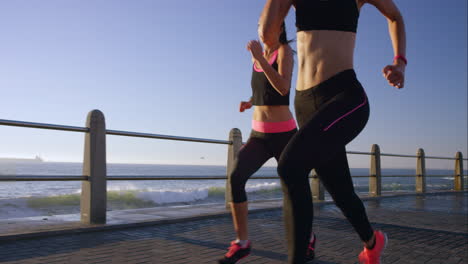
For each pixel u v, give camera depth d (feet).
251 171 9.53
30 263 9.25
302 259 5.86
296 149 5.97
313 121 6.15
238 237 9.48
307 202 5.92
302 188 5.93
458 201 31.96
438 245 13.28
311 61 6.84
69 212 35.60
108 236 12.78
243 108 10.63
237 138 20.56
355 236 14.25
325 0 6.81
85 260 9.70
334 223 17.24
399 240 13.94
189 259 10.16
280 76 8.07
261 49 7.85
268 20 6.70
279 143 9.44
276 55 9.09
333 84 6.51
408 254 11.78
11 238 11.37
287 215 5.97
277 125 9.37
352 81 6.52
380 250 7.90
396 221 18.74
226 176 20.15
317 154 5.99
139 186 156.25
